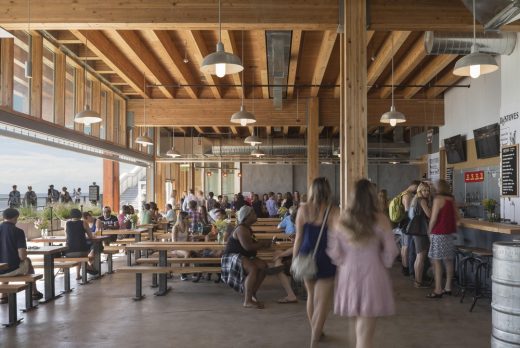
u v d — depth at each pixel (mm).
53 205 13328
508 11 5145
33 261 8180
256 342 4680
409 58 9766
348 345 4531
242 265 6195
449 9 6324
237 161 18375
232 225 7758
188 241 8461
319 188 4160
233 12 6375
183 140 21000
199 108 13406
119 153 12664
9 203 16281
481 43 7973
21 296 6953
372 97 13273
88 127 10648
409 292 6949
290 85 11148
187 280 8070
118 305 6270
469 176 11305
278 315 5699
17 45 7445
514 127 8508
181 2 6375
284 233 8906
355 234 3318
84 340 4766
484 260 6328
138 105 13453
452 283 7160
